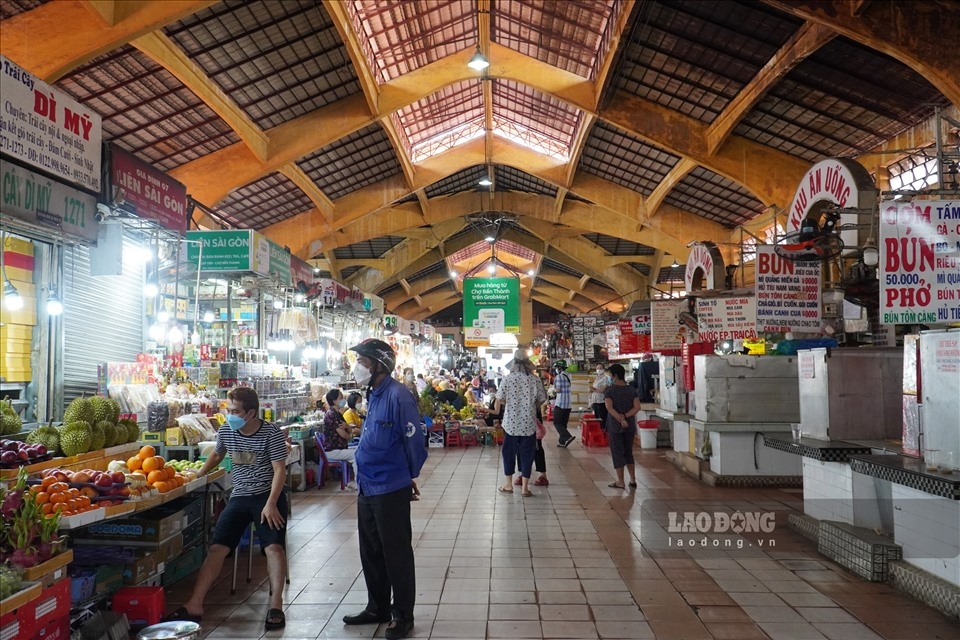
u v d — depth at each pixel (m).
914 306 4.67
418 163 18.66
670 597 4.50
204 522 5.36
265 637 3.91
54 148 4.88
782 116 11.51
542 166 18.72
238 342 10.38
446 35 12.80
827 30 8.42
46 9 7.93
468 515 7.11
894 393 5.86
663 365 11.73
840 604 4.35
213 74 10.42
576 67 13.12
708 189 16.12
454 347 45.25
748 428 8.52
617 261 26.16
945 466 4.17
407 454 4.06
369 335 17.17
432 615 4.21
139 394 6.25
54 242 5.50
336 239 21.34
